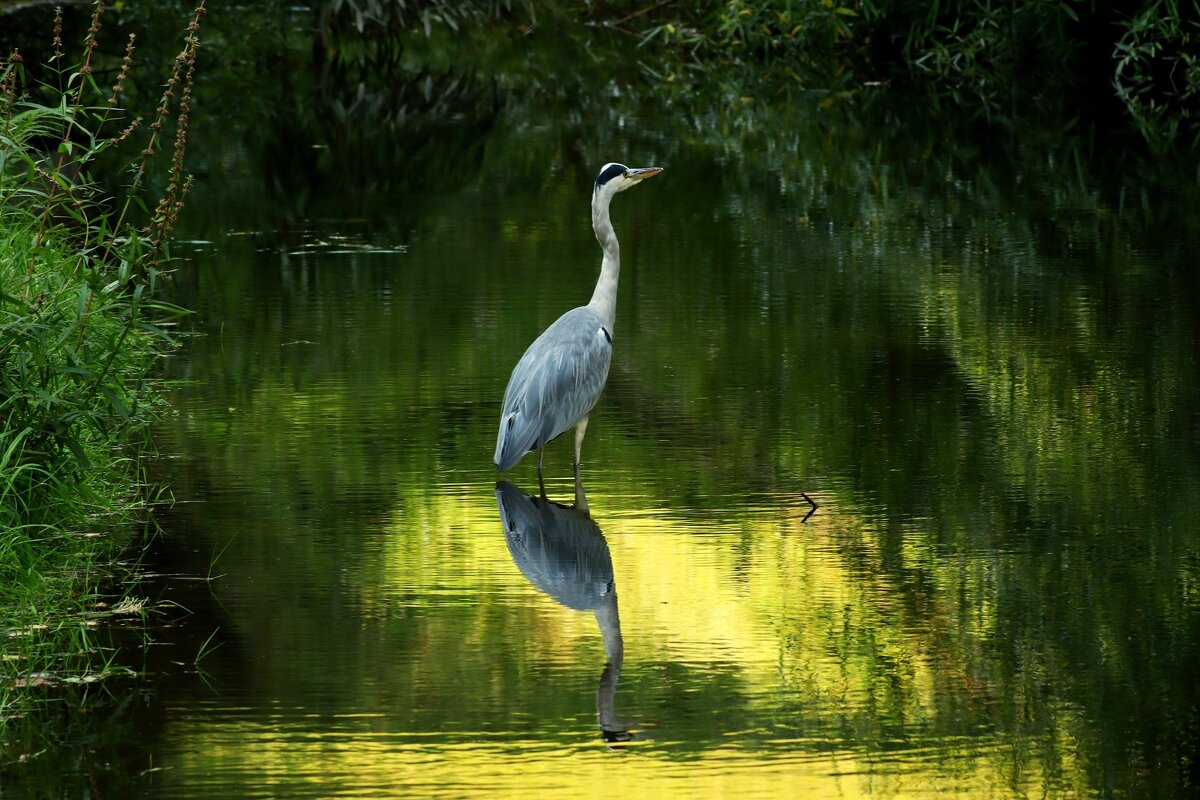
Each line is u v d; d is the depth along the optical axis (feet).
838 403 46.19
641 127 105.09
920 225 73.56
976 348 51.98
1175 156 91.35
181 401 46.55
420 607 31.76
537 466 40.29
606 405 46.37
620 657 29.30
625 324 55.52
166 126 103.04
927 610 31.37
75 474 37.29
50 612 31.50
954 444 42.32
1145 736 25.94
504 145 97.66
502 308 57.36
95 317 41.52
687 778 24.63
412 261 65.82
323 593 32.48
